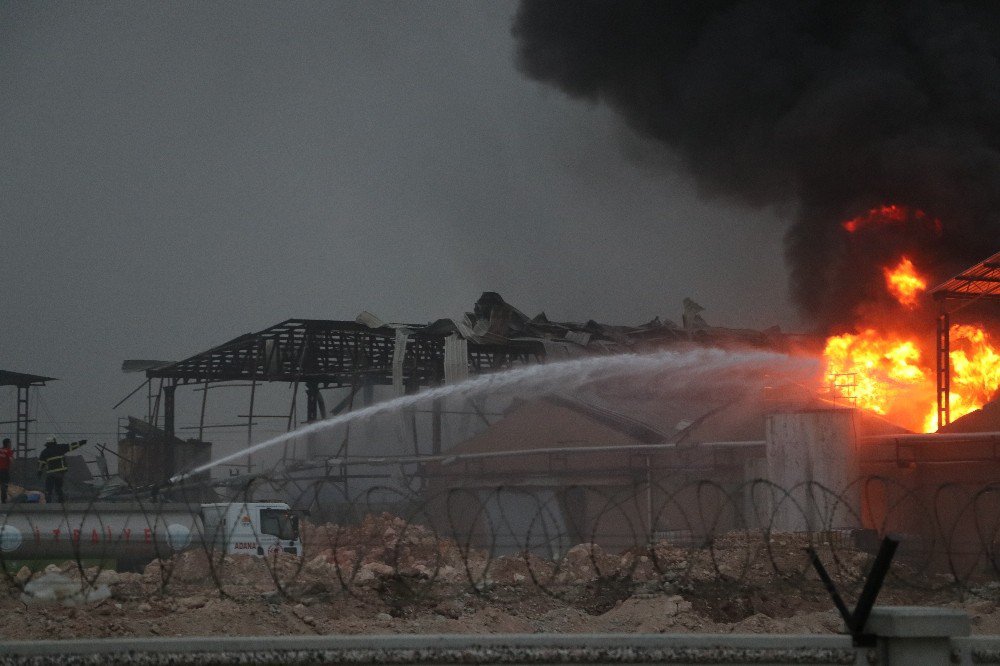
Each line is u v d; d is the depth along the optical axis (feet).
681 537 171.12
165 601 115.75
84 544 177.68
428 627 112.88
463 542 214.90
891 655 61.41
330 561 178.50
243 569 142.82
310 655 66.39
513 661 66.39
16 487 252.62
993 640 61.41
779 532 156.97
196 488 339.36
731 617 123.54
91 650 65.57
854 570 139.74
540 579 139.23
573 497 280.10
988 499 186.39
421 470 333.01
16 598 116.57
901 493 196.95
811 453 169.68
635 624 116.67
